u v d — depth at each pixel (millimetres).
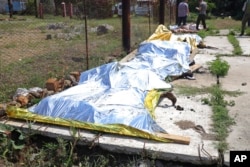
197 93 5559
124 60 7648
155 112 4637
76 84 5859
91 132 3859
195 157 3414
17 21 19203
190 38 9891
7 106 4371
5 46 10164
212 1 28234
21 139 3857
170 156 3477
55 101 4340
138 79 5207
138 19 16594
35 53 8844
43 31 14430
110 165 3578
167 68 6598
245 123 4285
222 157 3400
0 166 3557
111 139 3713
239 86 6066
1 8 27578
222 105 4914
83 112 4094
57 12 23625
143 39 10773
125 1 8578
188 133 3961
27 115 4184
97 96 4555
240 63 8102
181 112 4641
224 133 3938
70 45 10172
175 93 5547
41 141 3951
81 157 3691
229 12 27766
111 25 15305
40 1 24188
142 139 3711
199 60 8352
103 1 21109
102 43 10414
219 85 6078
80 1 21547
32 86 5719
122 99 4445
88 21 18484
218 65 6941
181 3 16688
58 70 6824
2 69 6875
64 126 3994
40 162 3602
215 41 12281
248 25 17656
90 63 7434
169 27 15469
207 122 4293
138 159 3537
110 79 5152
